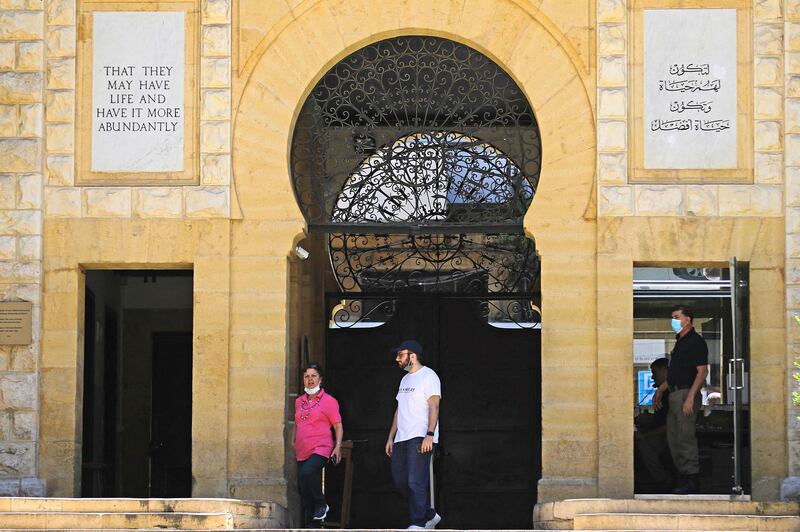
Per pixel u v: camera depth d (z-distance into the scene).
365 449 20.31
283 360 16.94
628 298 16.86
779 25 17.16
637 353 19.42
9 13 17.30
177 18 17.38
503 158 17.80
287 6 17.33
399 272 21.19
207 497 16.69
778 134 17.03
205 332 16.94
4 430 16.80
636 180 17.02
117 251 17.08
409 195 18.53
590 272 16.94
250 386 16.91
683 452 17.27
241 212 17.09
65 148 17.20
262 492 16.73
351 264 21.28
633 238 16.92
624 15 17.19
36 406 16.83
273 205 17.14
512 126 17.84
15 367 16.88
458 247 20.98
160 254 17.06
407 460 15.70
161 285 24.02
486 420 20.34
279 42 17.34
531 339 20.47
